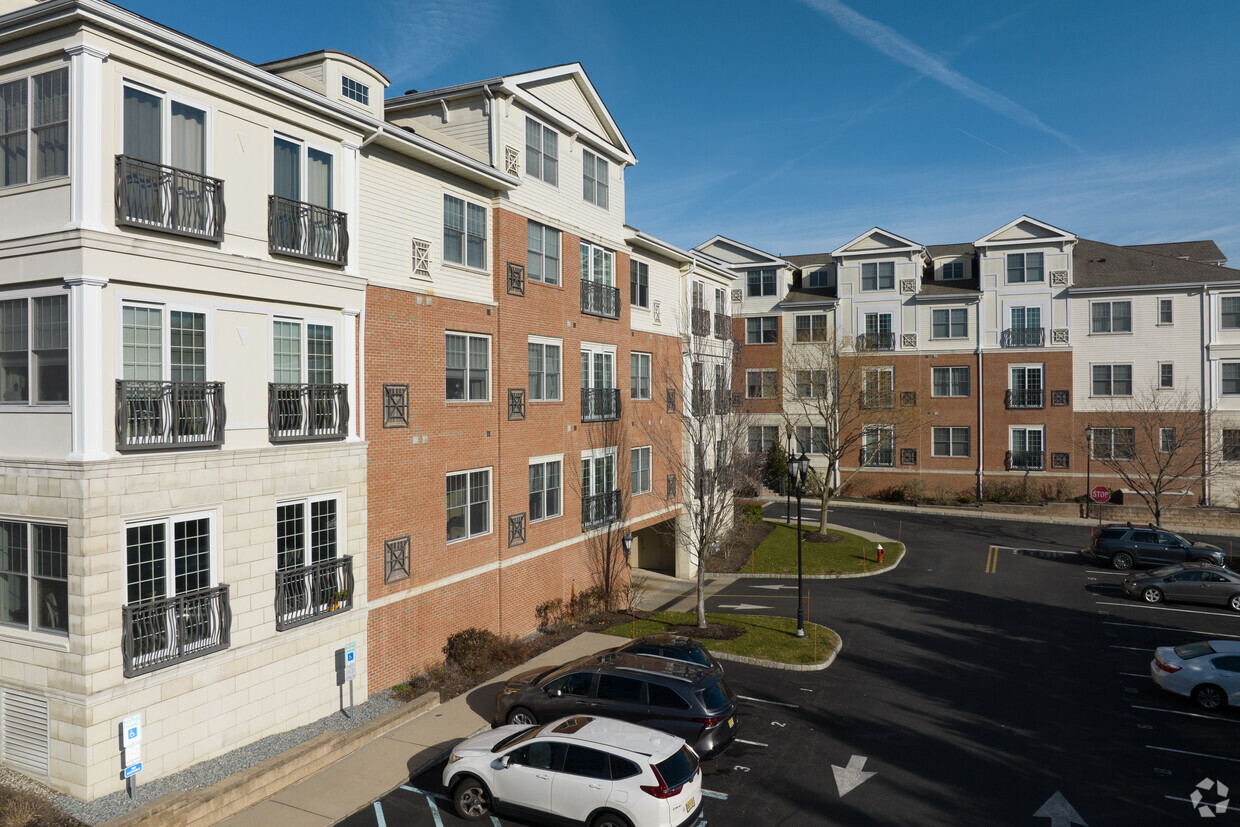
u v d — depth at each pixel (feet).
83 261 37.11
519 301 71.20
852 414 150.92
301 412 49.26
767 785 43.29
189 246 42.16
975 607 84.02
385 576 56.34
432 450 61.05
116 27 38.11
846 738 49.73
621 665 47.03
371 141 54.08
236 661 45.06
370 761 45.65
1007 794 42.22
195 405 42.52
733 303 161.48
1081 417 143.84
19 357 39.88
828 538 119.44
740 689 58.75
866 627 76.18
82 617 37.52
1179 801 41.42
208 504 43.32
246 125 45.68
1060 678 61.21
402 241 58.13
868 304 158.51
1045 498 145.38
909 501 151.94
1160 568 94.79
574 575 80.74
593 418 83.51
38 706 38.99
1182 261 146.51
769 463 157.17
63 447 38.22
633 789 34.81
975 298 150.71
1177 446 126.21
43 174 39.01
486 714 52.90
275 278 47.03
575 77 79.00
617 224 89.15
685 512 102.94
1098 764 45.91
